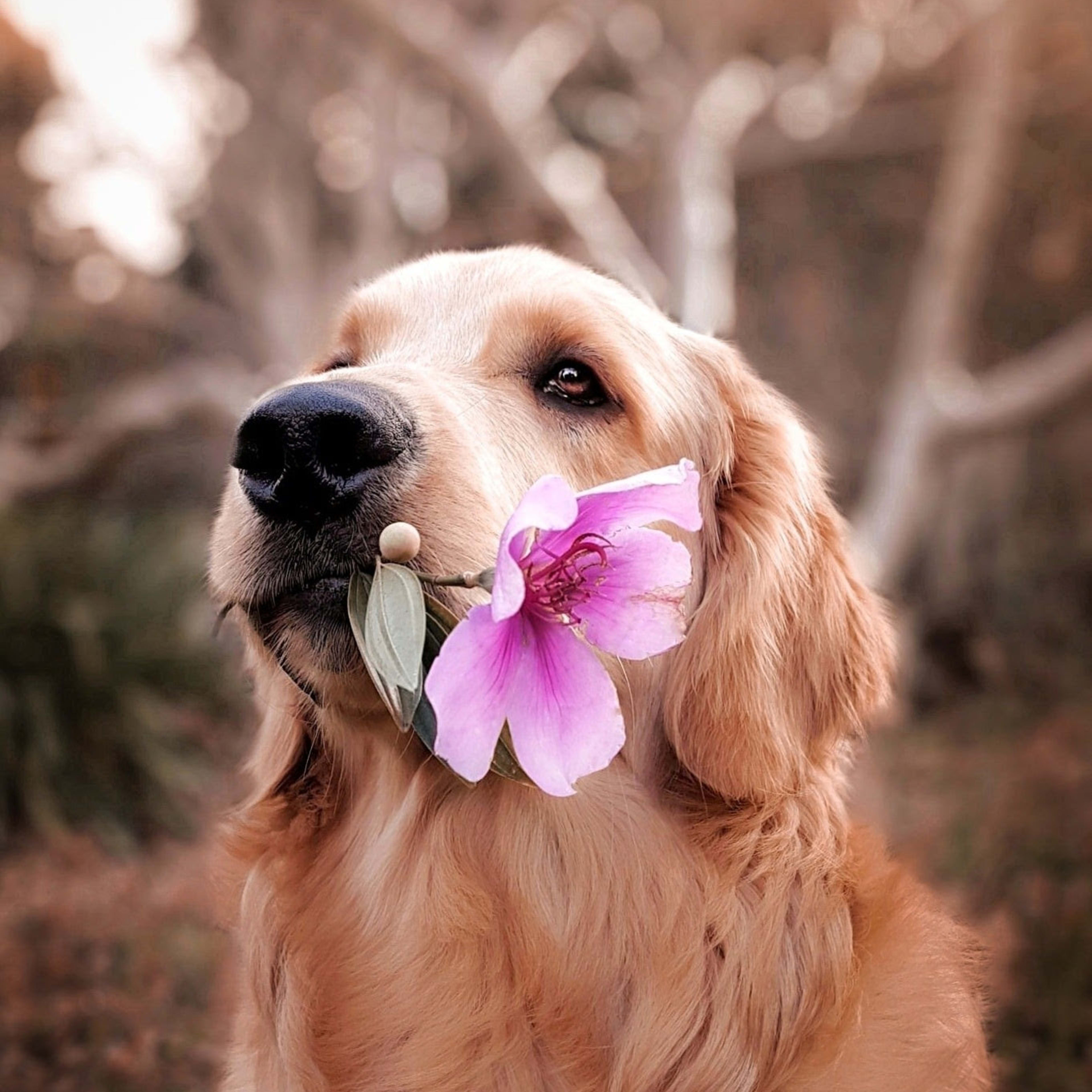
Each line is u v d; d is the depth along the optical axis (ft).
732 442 8.72
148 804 23.03
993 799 23.49
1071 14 41.73
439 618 6.07
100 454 38.27
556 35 41.63
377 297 9.04
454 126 44.55
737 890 7.37
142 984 15.12
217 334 48.60
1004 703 34.73
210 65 41.50
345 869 7.83
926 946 7.85
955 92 45.96
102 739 23.27
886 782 26.40
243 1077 8.20
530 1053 7.25
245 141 40.78
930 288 35.22
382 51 35.04
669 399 8.65
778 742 7.74
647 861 7.45
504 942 7.30
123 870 20.30
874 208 52.31
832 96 46.98
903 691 34.73
